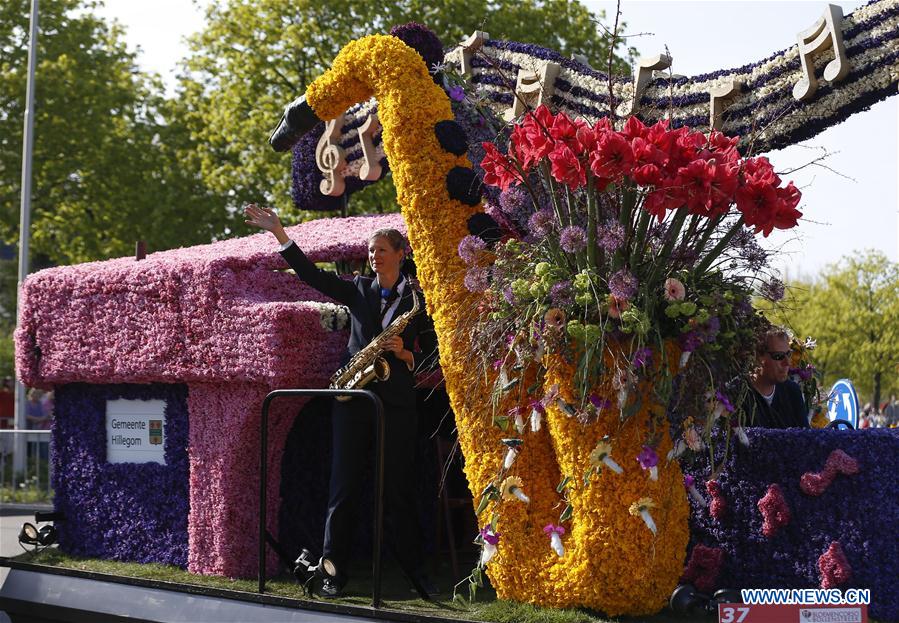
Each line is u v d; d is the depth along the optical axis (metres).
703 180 3.64
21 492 13.38
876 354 35.22
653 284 3.86
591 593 3.87
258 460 5.13
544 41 18.73
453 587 4.71
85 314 5.63
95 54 24.12
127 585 4.95
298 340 4.95
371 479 5.68
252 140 19.50
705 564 4.23
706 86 4.88
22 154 22.48
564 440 3.94
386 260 4.79
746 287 3.99
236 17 19.80
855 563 3.93
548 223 3.90
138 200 22.72
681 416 3.91
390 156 4.62
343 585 4.58
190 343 5.16
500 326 4.04
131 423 5.66
